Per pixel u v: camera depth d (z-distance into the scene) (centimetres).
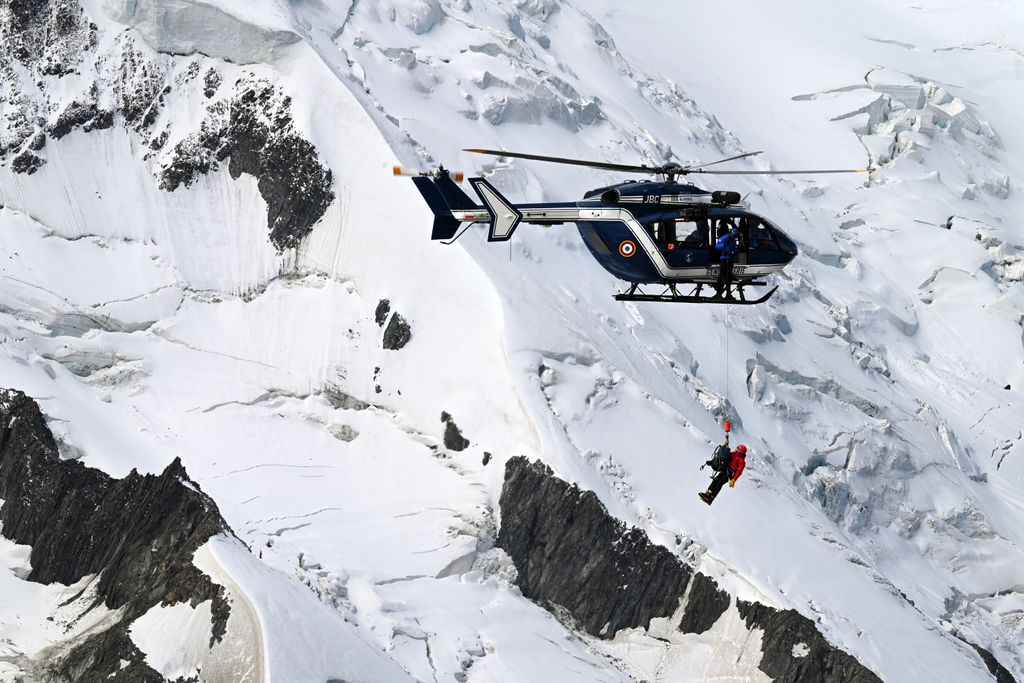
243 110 13925
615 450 11081
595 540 10456
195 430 12194
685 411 12475
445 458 11438
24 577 10044
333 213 13225
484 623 9894
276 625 8231
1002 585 13800
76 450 11212
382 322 12481
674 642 10044
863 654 9638
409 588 10100
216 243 13625
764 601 9862
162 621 8569
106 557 9731
